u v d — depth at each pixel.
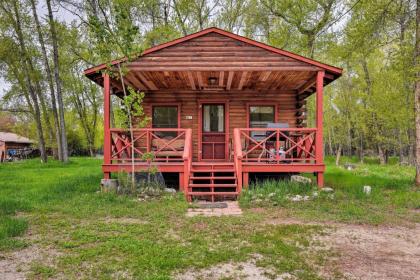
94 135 37.81
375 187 10.07
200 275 4.02
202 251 4.77
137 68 9.64
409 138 25.52
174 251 4.74
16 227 5.77
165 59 9.70
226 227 5.99
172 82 11.45
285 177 11.43
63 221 6.40
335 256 4.66
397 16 11.57
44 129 32.38
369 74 25.78
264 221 6.48
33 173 15.09
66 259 4.50
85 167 18.61
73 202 7.95
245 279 3.91
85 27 18.92
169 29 19.69
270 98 12.71
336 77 10.30
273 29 21.47
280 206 7.70
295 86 12.18
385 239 5.48
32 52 22.20
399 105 22.22
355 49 12.21
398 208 7.67
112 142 9.87
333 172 15.52
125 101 8.78
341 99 30.53
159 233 5.64
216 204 7.91
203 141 12.80
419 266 4.34
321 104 9.66
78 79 32.34
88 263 4.39
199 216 6.77
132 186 8.81
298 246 5.07
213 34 9.77
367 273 4.09
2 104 24.22
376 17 11.34
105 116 9.53
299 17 19.31
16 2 20.69
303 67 9.63
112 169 9.49
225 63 9.67
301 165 9.55
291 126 12.66
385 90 23.23
